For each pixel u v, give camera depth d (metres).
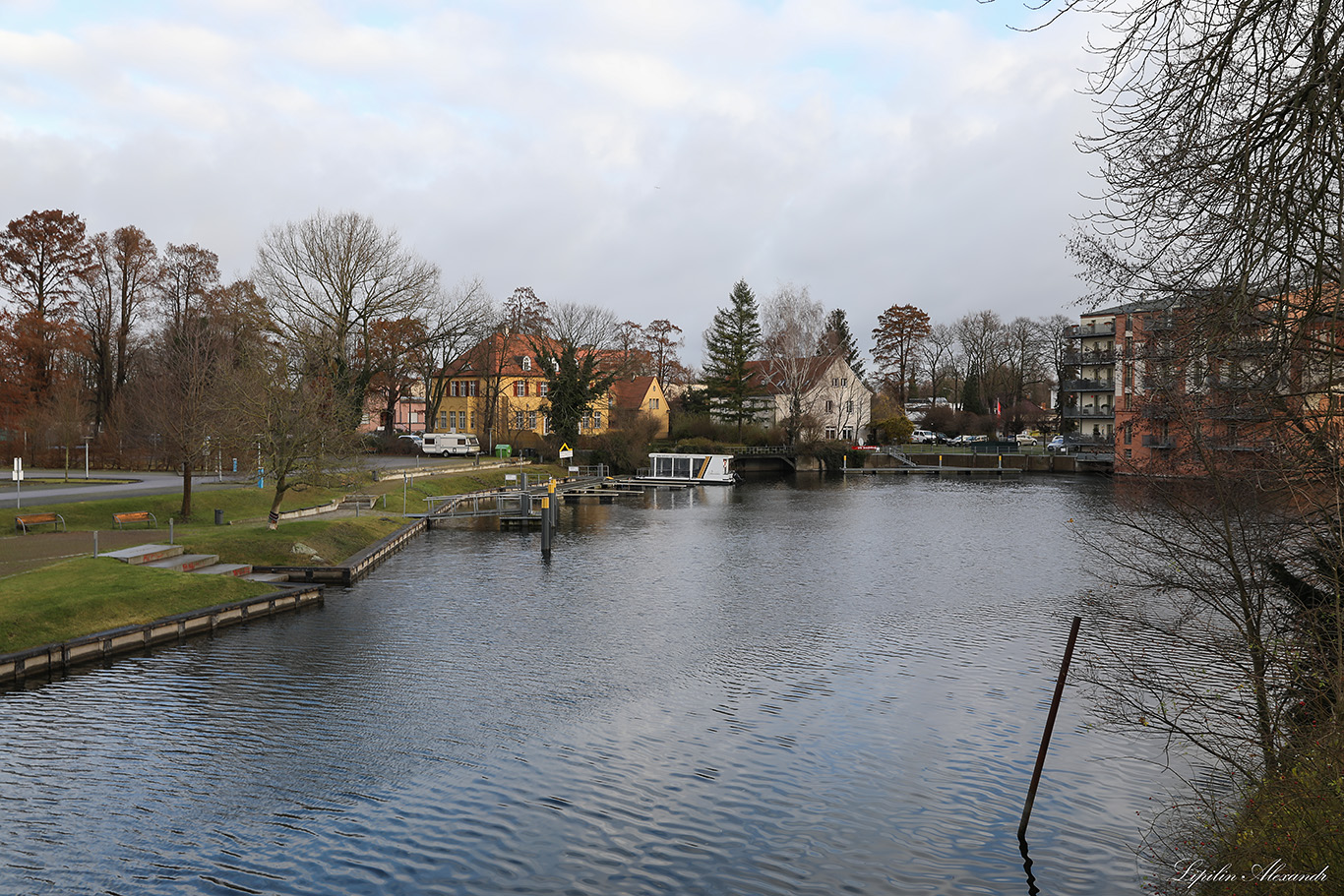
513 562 38.31
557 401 85.31
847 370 106.19
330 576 32.72
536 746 17.14
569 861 12.94
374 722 18.27
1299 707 11.68
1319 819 9.25
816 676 21.61
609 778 15.70
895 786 15.52
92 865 12.51
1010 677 21.41
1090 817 14.33
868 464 97.31
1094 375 89.88
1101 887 12.37
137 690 19.83
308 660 22.55
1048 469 93.00
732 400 96.25
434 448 83.56
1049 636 25.09
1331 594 11.02
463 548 42.34
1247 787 12.20
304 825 13.80
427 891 12.08
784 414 101.19
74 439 59.50
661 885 12.38
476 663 22.52
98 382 71.12
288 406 38.50
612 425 94.12
